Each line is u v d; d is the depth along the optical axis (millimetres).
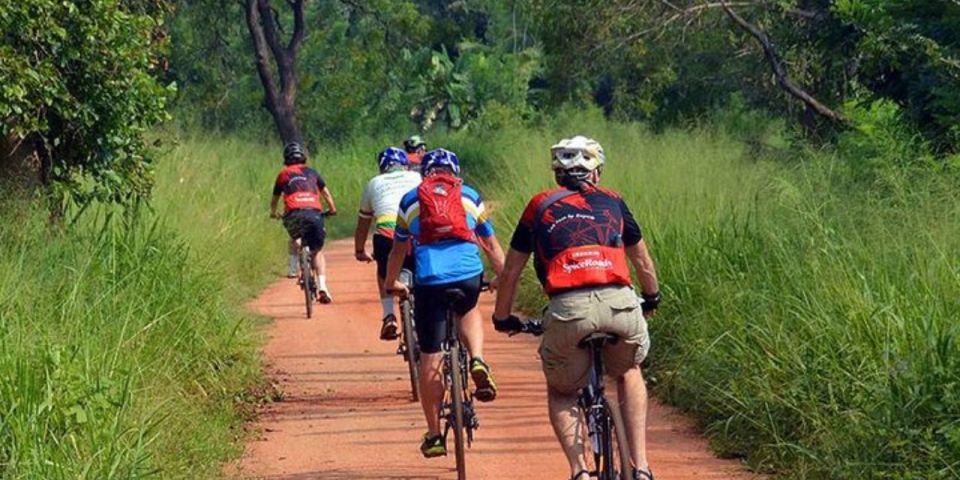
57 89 13461
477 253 9789
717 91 35625
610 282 7590
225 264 18828
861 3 18484
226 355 13500
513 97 57969
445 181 9914
